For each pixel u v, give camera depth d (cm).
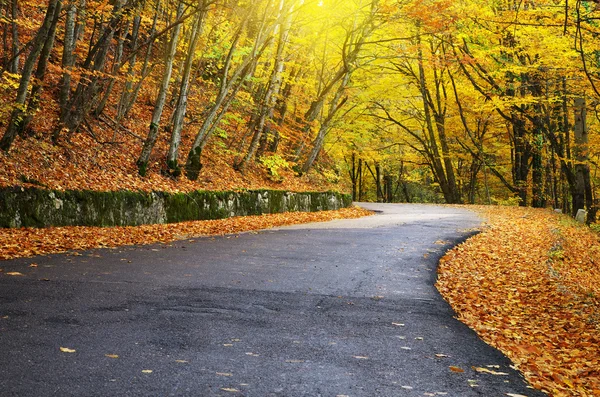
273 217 1966
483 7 1709
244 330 551
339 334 560
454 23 1761
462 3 1744
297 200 2328
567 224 2108
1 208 1134
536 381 456
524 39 1850
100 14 1612
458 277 967
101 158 1573
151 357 449
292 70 2658
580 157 2253
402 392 407
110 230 1280
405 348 525
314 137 2970
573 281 1112
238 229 1544
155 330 529
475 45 2383
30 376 390
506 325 665
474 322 657
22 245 966
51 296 635
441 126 3706
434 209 2798
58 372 402
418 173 5122
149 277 787
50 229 1186
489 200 3844
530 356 534
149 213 1516
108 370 412
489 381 445
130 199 1461
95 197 1356
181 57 2169
